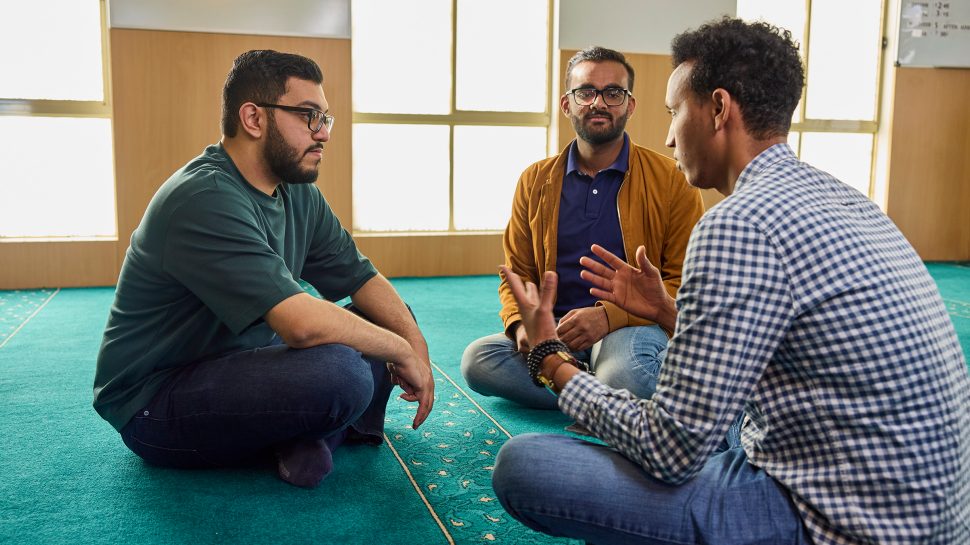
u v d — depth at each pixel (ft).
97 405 6.38
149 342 6.18
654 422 3.68
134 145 16.83
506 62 19.51
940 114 22.33
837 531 3.55
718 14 19.95
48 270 16.87
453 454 7.13
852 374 3.43
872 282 3.44
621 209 8.08
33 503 5.96
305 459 6.34
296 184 6.89
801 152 22.35
